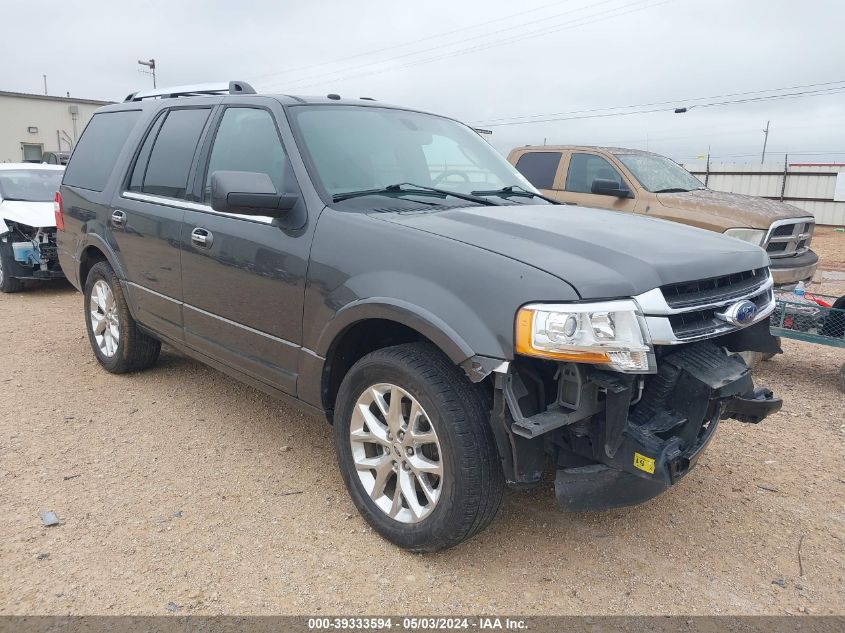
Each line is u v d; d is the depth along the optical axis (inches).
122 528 124.0
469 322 102.9
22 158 1310.3
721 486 148.6
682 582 114.0
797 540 127.9
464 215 126.7
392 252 115.4
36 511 128.8
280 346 136.3
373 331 128.4
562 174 331.9
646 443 102.7
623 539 126.4
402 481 116.8
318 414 133.7
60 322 283.0
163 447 159.0
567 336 96.7
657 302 102.0
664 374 109.5
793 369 239.3
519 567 116.5
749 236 264.4
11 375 207.8
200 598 105.6
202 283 155.4
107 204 192.2
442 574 113.5
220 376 209.0
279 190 138.3
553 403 104.1
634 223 134.7
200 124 167.0
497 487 108.0
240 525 126.4
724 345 135.4
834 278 454.9
